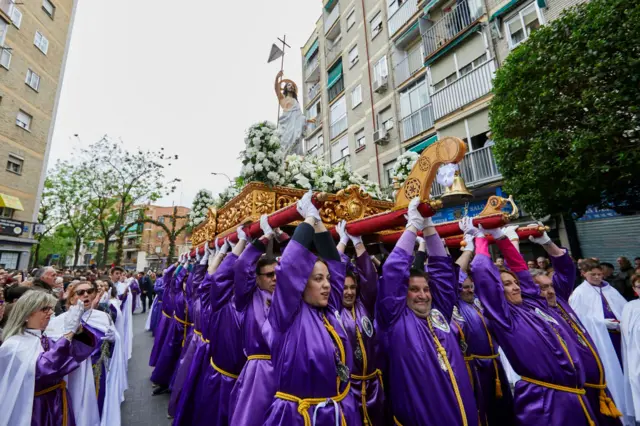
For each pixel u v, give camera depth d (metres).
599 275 4.95
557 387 2.75
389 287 2.67
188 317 6.13
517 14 11.62
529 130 7.54
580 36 6.44
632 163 5.79
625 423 4.19
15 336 2.75
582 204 7.20
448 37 14.07
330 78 22.94
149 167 22.39
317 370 2.16
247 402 2.91
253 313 3.29
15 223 17.84
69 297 3.91
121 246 20.77
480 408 3.26
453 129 13.40
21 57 18.72
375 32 18.70
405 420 2.50
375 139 17.20
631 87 5.75
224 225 4.84
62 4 21.92
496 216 2.85
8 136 17.91
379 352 2.99
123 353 5.67
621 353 4.46
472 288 3.96
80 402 3.29
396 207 2.65
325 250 2.68
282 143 6.68
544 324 2.98
